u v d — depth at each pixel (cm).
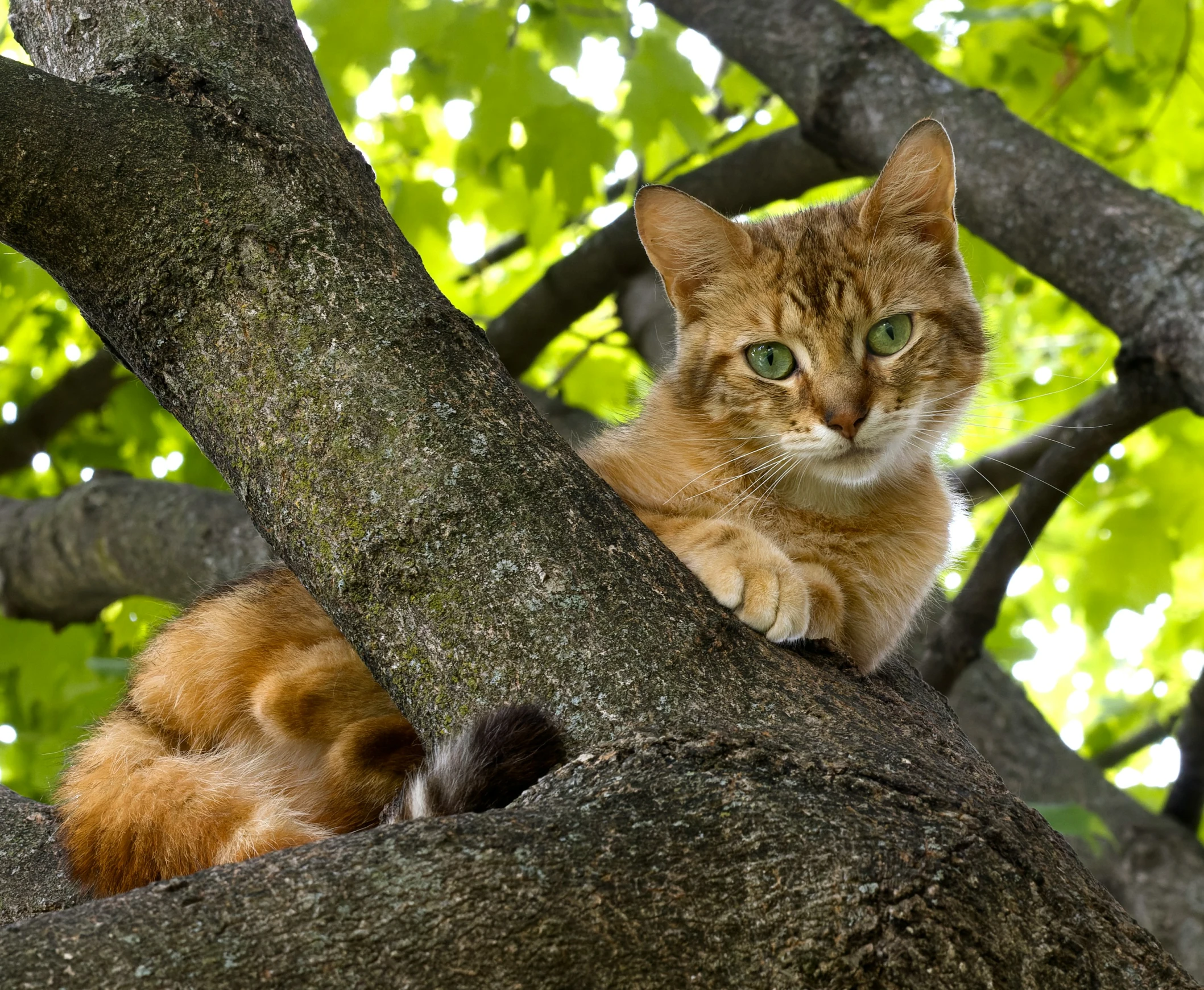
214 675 318
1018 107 686
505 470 201
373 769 280
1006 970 158
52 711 657
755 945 152
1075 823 425
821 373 357
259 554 498
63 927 142
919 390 368
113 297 215
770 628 268
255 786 284
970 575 505
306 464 202
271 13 254
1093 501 775
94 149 214
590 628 191
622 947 148
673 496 351
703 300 382
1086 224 410
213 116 225
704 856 158
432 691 193
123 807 263
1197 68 681
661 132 635
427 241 698
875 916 156
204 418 211
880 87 477
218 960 139
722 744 175
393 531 196
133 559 532
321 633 311
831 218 391
